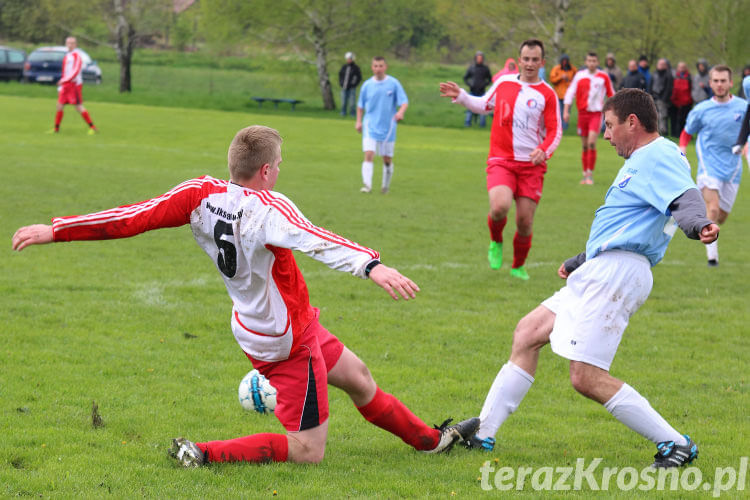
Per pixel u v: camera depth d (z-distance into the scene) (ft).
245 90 272.10
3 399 32.83
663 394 37.78
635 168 27.35
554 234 80.59
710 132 65.92
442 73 337.31
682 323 50.96
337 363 27.81
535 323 30.12
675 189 26.17
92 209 77.30
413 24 243.81
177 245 67.67
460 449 30.30
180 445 26.55
